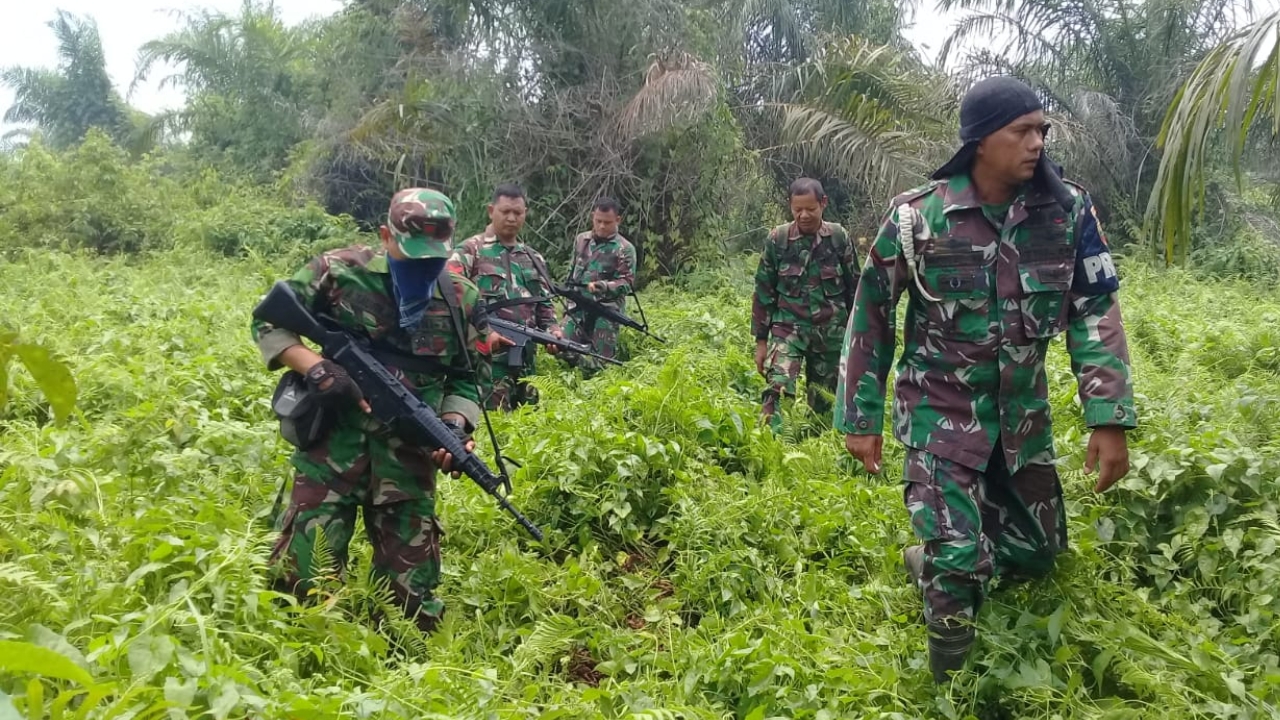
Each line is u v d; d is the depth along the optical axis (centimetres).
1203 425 470
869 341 333
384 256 320
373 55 1474
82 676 139
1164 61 1758
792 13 1762
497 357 652
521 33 1412
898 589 376
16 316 736
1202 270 1545
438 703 249
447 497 421
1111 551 387
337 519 316
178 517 325
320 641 281
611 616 372
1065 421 522
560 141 1405
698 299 1252
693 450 496
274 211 1659
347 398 308
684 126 1363
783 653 307
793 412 637
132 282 1033
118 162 1623
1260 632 332
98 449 383
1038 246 309
